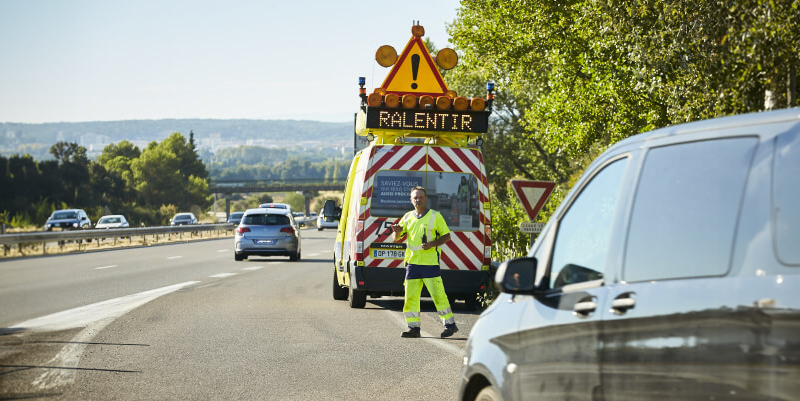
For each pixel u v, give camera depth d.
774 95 12.51
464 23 47.69
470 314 19.33
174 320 17.47
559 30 34.03
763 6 12.09
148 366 12.31
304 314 18.75
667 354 4.20
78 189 169.38
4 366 12.23
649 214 4.66
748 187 4.02
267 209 39.97
